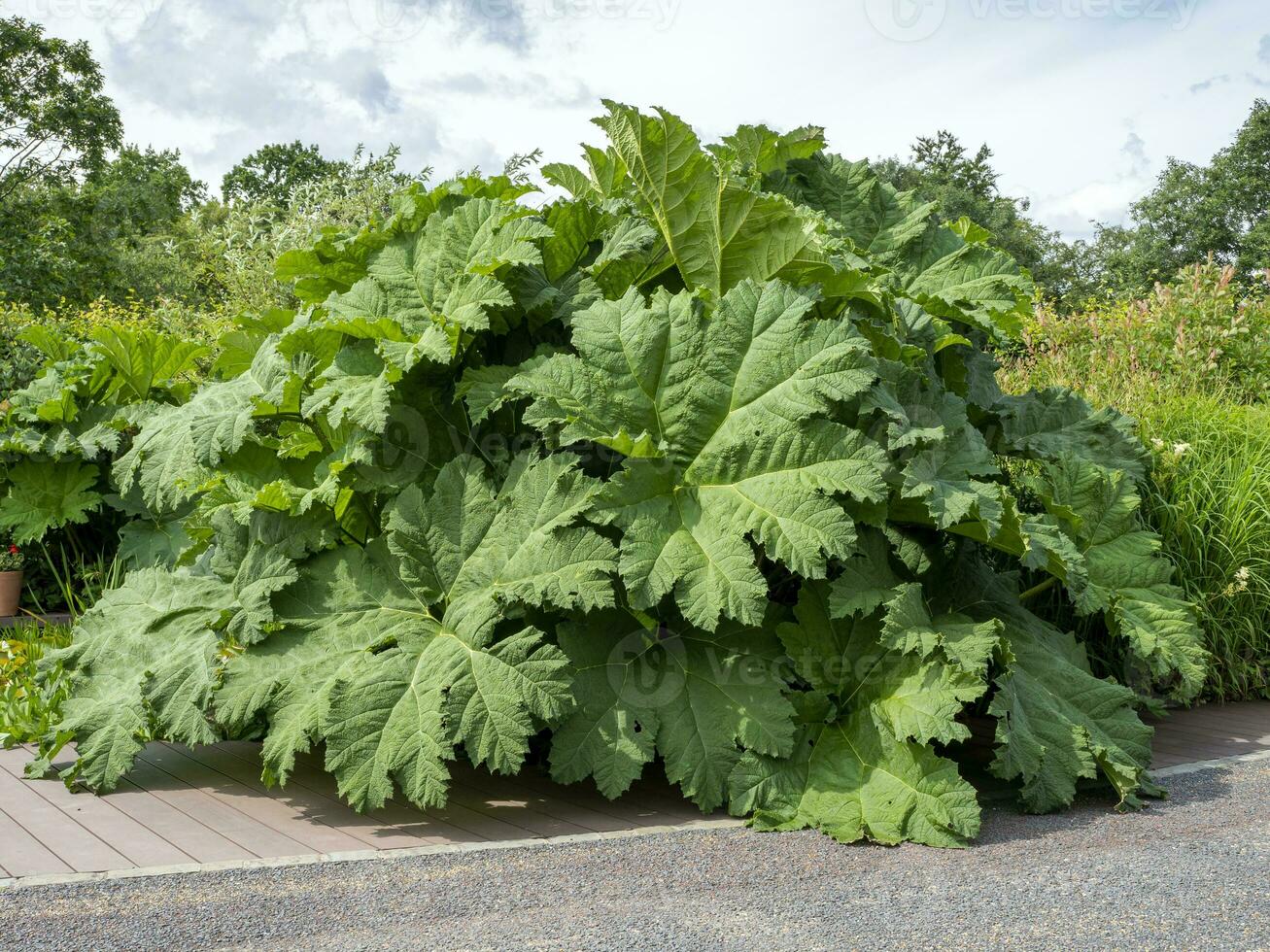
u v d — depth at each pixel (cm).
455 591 390
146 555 704
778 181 544
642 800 397
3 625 713
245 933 255
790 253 449
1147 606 478
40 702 469
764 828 357
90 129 2598
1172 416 653
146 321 1270
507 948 247
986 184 4628
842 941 254
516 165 1102
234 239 1429
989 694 513
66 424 761
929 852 334
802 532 366
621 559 372
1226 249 4888
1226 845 338
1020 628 448
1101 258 5322
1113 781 393
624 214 470
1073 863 320
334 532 427
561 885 295
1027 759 378
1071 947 252
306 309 512
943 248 542
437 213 465
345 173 1435
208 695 389
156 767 427
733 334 404
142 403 765
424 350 403
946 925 266
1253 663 604
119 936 251
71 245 2525
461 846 332
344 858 318
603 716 377
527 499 393
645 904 280
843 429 380
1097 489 501
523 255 414
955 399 445
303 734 359
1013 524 401
